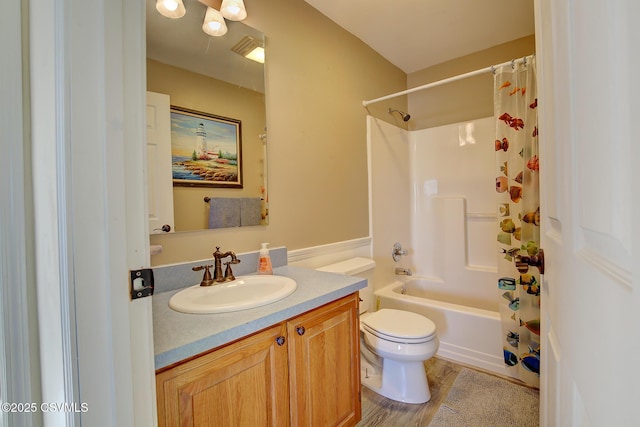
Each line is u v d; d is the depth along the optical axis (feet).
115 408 1.68
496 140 6.11
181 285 4.04
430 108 9.17
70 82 1.51
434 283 8.77
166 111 4.05
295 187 5.71
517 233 5.84
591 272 1.33
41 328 1.75
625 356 0.98
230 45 4.73
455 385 5.67
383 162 8.12
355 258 6.90
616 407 1.05
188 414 2.50
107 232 1.63
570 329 1.69
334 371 3.95
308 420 3.55
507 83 5.96
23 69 1.68
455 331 6.55
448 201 8.66
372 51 7.91
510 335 5.88
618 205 1.05
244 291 4.10
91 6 1.57
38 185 1.68
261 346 3.05
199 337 2.55
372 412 4.98
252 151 5.01
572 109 1.59
